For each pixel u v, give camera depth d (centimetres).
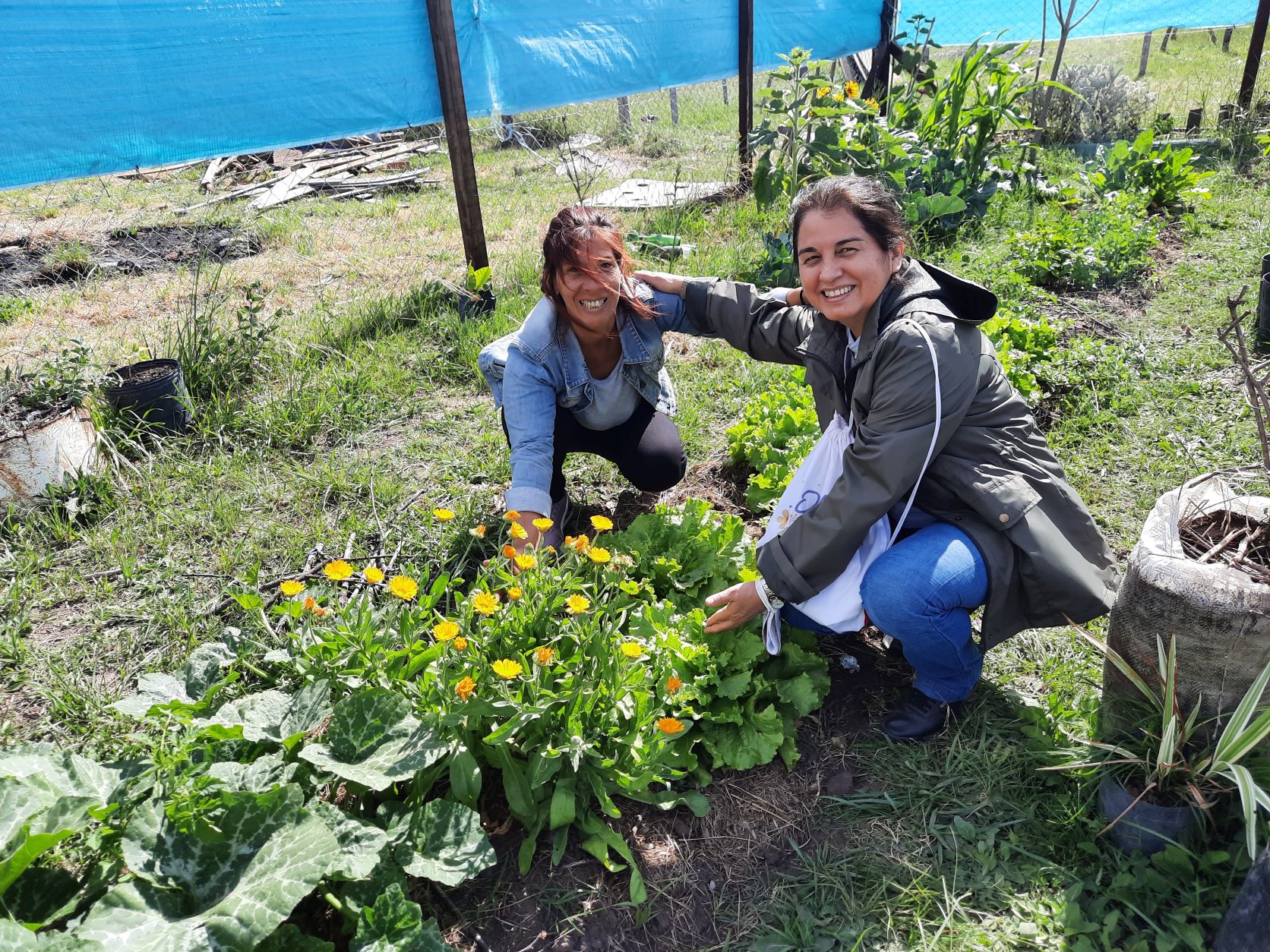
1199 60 1398
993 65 712
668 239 601
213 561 335
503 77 607
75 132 444
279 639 251
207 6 463
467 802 215
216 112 484
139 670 282
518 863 222
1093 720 250
